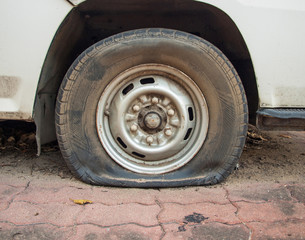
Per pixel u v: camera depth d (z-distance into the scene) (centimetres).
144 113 183
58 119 175
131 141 184
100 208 157
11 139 277
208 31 212
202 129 185
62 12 171
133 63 177
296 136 365
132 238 132
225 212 155
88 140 181
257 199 171
